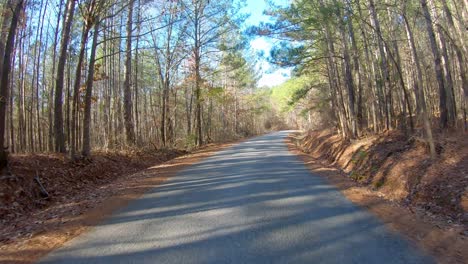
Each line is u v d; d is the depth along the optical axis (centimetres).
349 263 425
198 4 2562
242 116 5747
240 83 4047
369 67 1991
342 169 1452
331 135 2514
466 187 725
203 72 2995
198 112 3069
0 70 1141
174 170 1352
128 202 803
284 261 432
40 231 603
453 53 2045
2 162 902
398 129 1633
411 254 454
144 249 488
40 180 973
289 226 580
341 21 1619
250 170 1252
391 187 961
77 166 1209
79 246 511
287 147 2658
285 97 3716
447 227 579
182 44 2623
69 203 845
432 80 2508
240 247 483
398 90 2188
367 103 2372
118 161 1532
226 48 2741
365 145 1505
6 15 1175
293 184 976
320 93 3362
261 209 694
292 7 1814
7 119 1928
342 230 558
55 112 1316
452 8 1959
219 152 2178
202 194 854
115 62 2781
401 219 625
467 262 427
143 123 3650
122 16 2080
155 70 3272
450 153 949
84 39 1366
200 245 496
